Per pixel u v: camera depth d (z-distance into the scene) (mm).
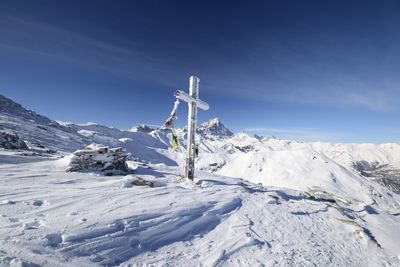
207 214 7844
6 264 3496
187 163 13234
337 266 6719
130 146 177375
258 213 9383
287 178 104312
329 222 10570
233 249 6145
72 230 4996
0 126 64500
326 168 107625
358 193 92188
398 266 7891
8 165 11352
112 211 6418
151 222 6297
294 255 6598
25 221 5121
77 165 12016
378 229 11570
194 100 13102
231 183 14414
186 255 5473
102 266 4316
